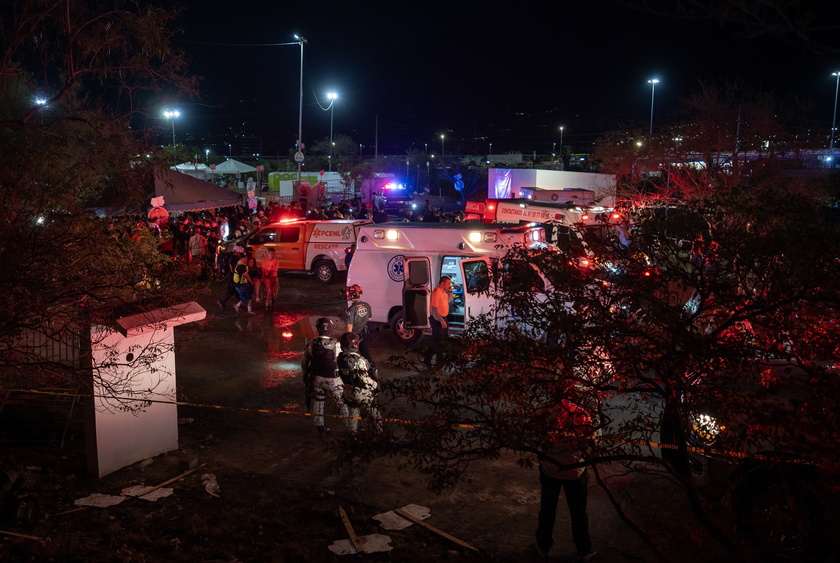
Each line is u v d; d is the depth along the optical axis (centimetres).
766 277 319
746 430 322
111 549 537
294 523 594
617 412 609
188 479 682
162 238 740
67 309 593
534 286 364
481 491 656
